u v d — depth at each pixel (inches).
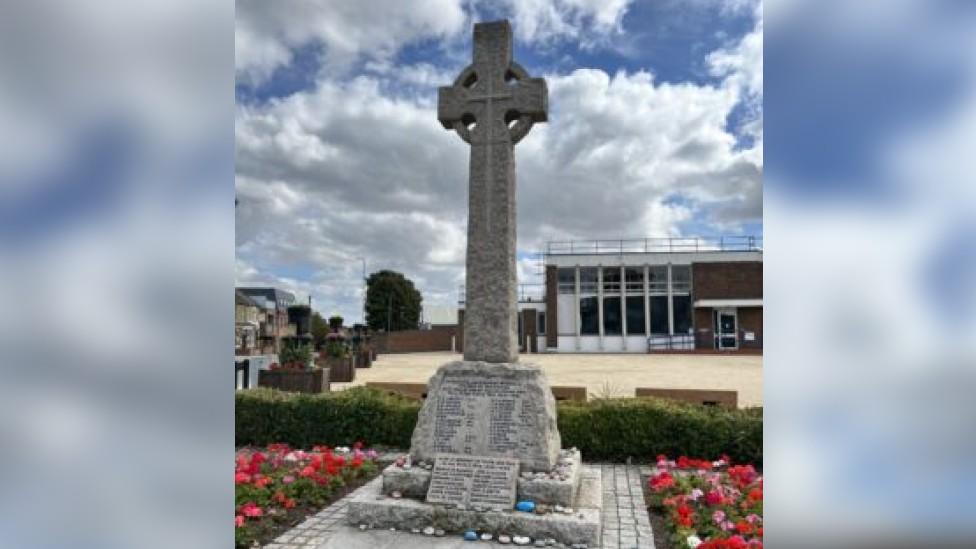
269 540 209.8
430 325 2605.8
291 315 849.5
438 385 250.7
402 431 366.6
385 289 2551.7
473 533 208.5
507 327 257.9
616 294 1454.2
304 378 576.4
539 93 267.3
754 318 1398.9
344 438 373.1
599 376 776.9
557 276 1475.1
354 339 1192.8
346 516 229.3
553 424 250.5
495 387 245.9
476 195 268.1
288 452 322.7
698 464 295.6
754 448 321.1
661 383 677.3
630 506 252.2
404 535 212.5
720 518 210.7
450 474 227.9
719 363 1042.1
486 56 275.9
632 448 334.6
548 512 213.9
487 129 271.3
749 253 1411.2
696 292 1412.4
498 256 262.2
